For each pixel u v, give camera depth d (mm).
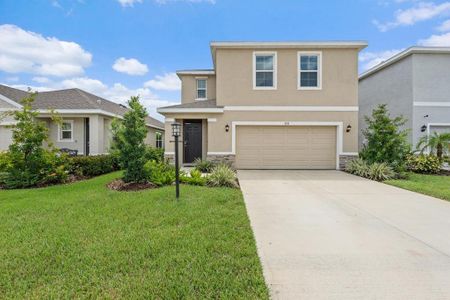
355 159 12422
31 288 2879
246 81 13227
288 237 4422
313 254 3793
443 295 2855
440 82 13594
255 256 3637
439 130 13656
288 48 13086
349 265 3484
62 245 3908
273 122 13164
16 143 9000
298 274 3258
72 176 10688
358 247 4039
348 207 6293
